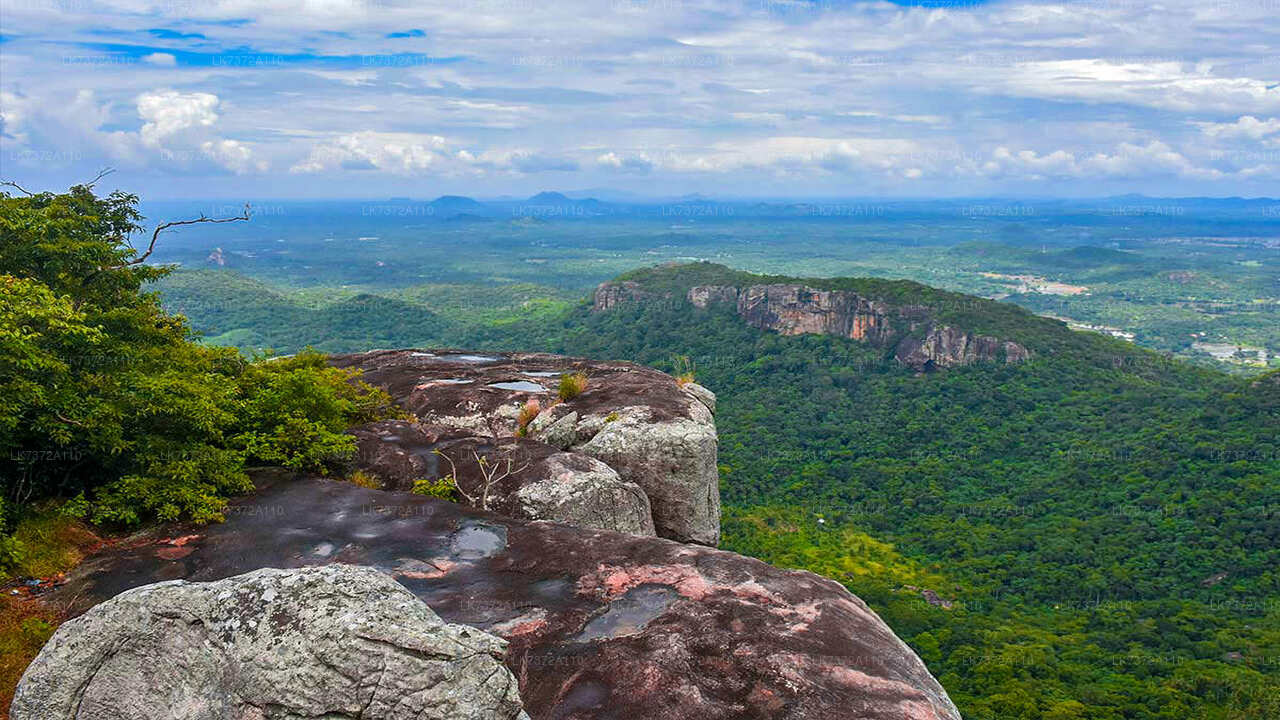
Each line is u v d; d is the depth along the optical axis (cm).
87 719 508
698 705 602
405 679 460
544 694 627
